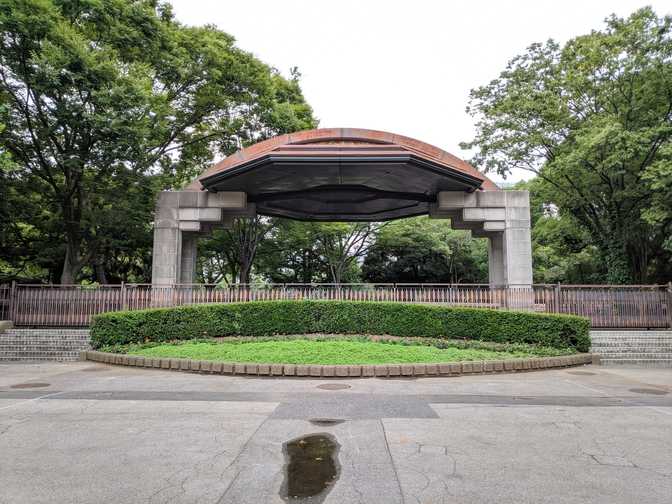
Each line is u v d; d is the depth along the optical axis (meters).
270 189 21.05
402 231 38.78
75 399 8.88
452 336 15.27
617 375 12.48
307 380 11.05
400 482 4.80
